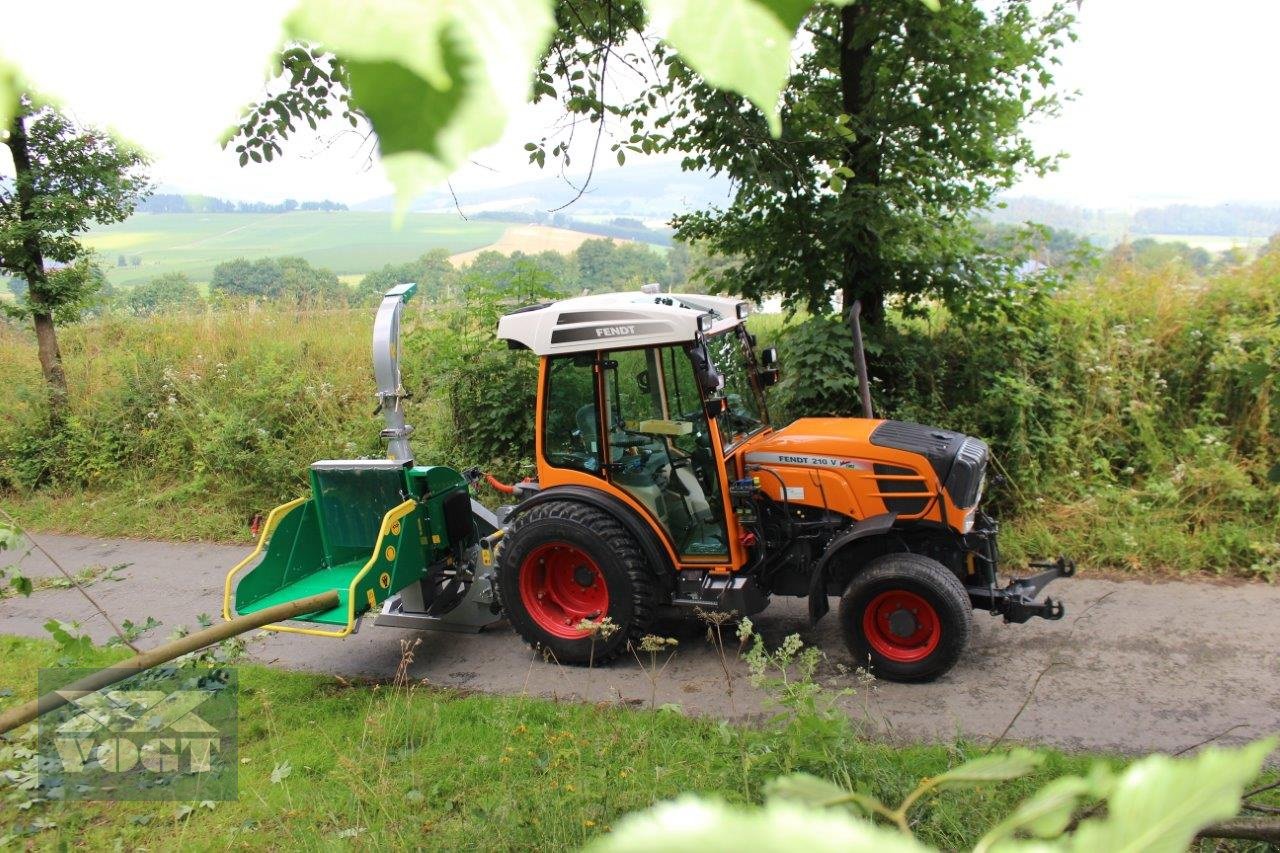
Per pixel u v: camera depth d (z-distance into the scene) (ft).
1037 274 26.02
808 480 17.63
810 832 0.85
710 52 1.01
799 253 26.30
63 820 13.21
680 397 17.53
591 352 17.81
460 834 11.75
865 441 17.49
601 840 0.85
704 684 17.08
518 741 14.88
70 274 34.32
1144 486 24.64
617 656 17.94
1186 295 27.55
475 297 29.27
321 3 1.02
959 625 16.02
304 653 19.90
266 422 33.53
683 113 21.99
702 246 27.55
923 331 27.99
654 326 17.02
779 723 14.78
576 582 18.69
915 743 14.39
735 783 11.66
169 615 22.98
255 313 41.70
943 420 25.31
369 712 16.06
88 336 43.52
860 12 21.66
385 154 0.97
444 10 1.01
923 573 16.25
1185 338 26.71
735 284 27.45
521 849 11.18
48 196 29.89
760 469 17.94
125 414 35.68
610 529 17.58
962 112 24.21
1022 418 24.63
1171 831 1.08
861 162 24.41
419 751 14.82
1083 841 1.11
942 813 9.82
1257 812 8.31
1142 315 27.55
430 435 31.53
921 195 24.91
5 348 43.88
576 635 18.10
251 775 14.56
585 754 13.85
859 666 17.01
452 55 0.99
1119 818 1.11
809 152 23.21
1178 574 21.45
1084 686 16.29
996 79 24.21
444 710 16.39
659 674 17.63
